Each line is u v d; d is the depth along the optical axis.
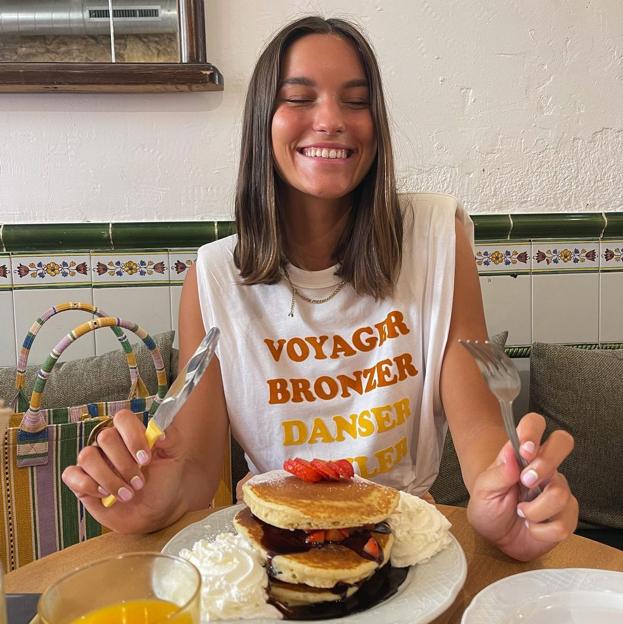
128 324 1.43
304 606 0.63
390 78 1.85
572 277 1.93
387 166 1.12
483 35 1.85
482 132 1.89
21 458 1.35
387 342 1.14
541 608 0.60
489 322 1.93
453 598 0.62
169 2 1.73
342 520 0.67
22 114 1.79
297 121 1.07
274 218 1.13
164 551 0.72
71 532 1.39
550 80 1.88
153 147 1.83
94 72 1.69
